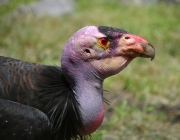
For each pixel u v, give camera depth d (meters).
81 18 22.84
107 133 11.94
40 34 19.69
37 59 16.64
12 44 18.56
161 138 11.81
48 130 7.29
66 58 7.52
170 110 13.45
